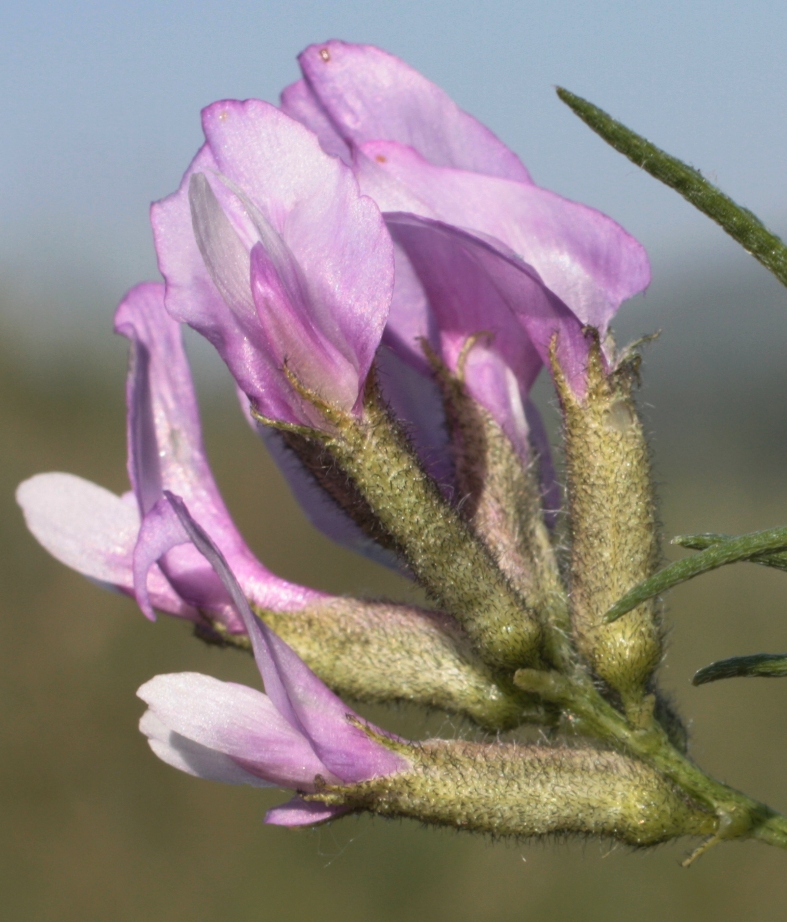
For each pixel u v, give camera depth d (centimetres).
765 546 13
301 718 14
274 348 14
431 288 15
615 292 14
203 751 14
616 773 14
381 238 14
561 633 14
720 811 14
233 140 14
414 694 14
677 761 14
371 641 15
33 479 15
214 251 14
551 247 14
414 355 15
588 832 14
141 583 14
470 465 15
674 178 13
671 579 13
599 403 14
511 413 15
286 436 14
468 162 15
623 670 14
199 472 15
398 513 14
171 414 15
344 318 14
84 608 51
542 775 14
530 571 15
